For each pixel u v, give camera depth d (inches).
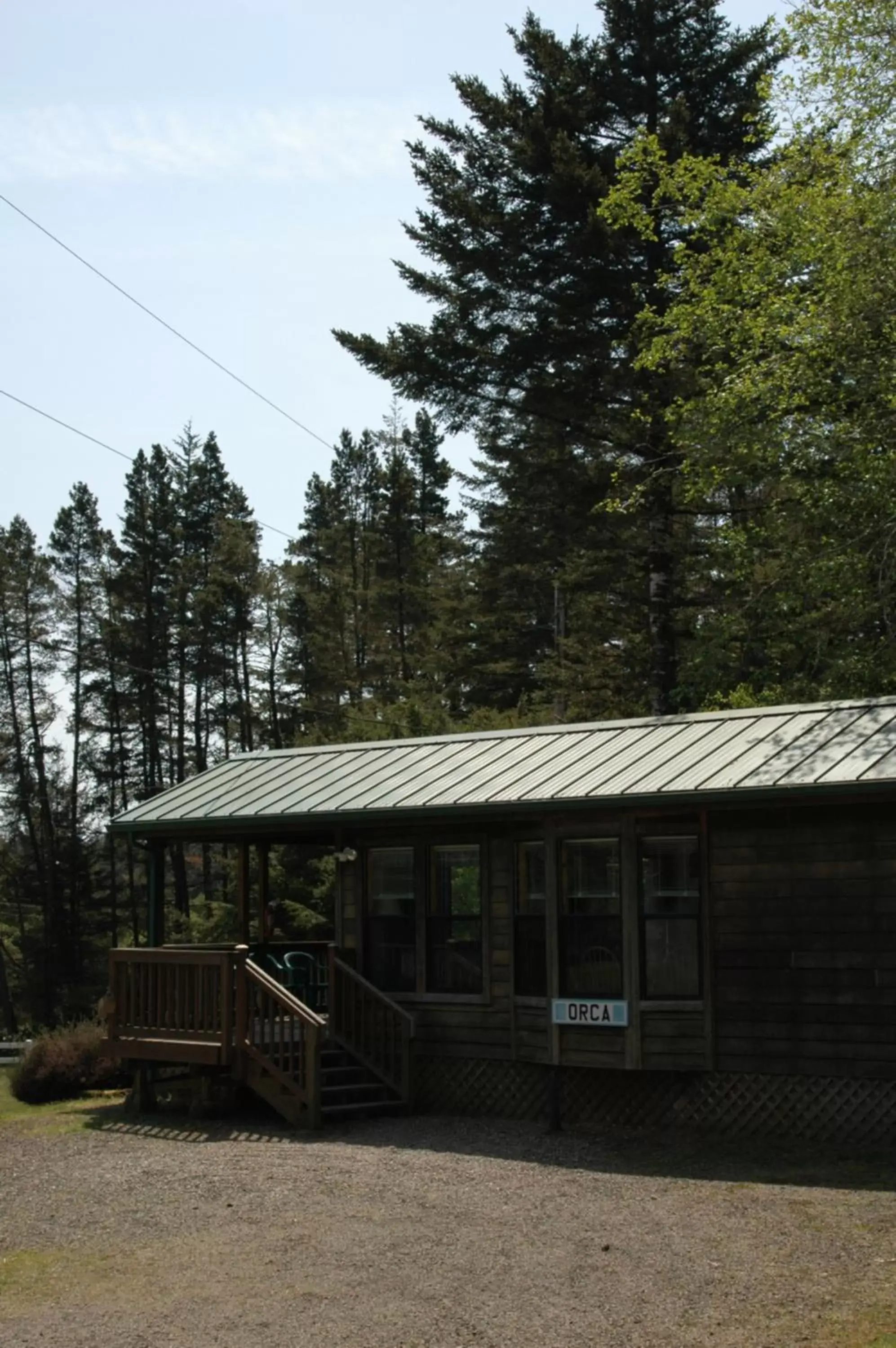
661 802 530.9
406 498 2213.3
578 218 1047.0
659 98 1077.8
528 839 603.5
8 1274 364.8
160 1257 374.3
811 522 888.3
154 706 2165.4
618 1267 346.6
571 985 575.5
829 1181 444.1
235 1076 605.9
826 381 831.1
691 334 879.7
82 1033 775.7
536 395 1075.3
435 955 637.3
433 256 1097.4
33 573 2142.0
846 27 816.3
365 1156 514.6
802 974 520.4
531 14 1099.9
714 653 960.9
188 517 2306.8
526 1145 532.7
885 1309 302.2
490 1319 309.9
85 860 2112.5
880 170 827.4
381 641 2198.6
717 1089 540.7
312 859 1290.6
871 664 863.1
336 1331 305.6
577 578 1206.9
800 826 524.7
